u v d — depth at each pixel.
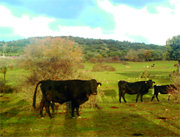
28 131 5.78
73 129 5.98
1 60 16.52
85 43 162.38
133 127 6.16
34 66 10.41
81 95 7.61
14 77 17.89
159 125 6.40
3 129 5.98
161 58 68.75
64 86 7.50
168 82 17.86
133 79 20.62
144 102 11.49
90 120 7.13
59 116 7.82
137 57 73.50
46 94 7.52
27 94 9.80
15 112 8.57
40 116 7.65
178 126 6.29
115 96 13.09
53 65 10.06
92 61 61.84
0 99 11.59
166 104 10.63
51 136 5.23
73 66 10.51
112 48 143.75
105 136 5.27
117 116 7.75
